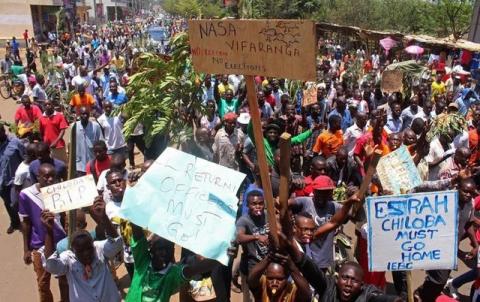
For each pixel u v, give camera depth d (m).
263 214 4.38
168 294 3.79
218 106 10.26
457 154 6.55
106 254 3.87
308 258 3.30
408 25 35.81
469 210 5.14
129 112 7.68
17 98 18.94
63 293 4.89
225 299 4.40
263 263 3.32
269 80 11.79
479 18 23.00
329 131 7.95
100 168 6.52
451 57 20.58
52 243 4.07
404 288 5.19
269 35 2.70
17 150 7.18
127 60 22.44
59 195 4.03
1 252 6.81
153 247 3.83
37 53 31.91
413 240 3.76
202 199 3.72
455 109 9.02
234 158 7.44
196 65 3.06
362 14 36.06
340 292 3.27
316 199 4.73
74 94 11.21
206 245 3.61
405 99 12.16
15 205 6.54
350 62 20.36
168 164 3.80
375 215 3.74
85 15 63.09
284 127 7.63
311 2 35.34
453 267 3.78
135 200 3.70
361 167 6.80
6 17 38.50
